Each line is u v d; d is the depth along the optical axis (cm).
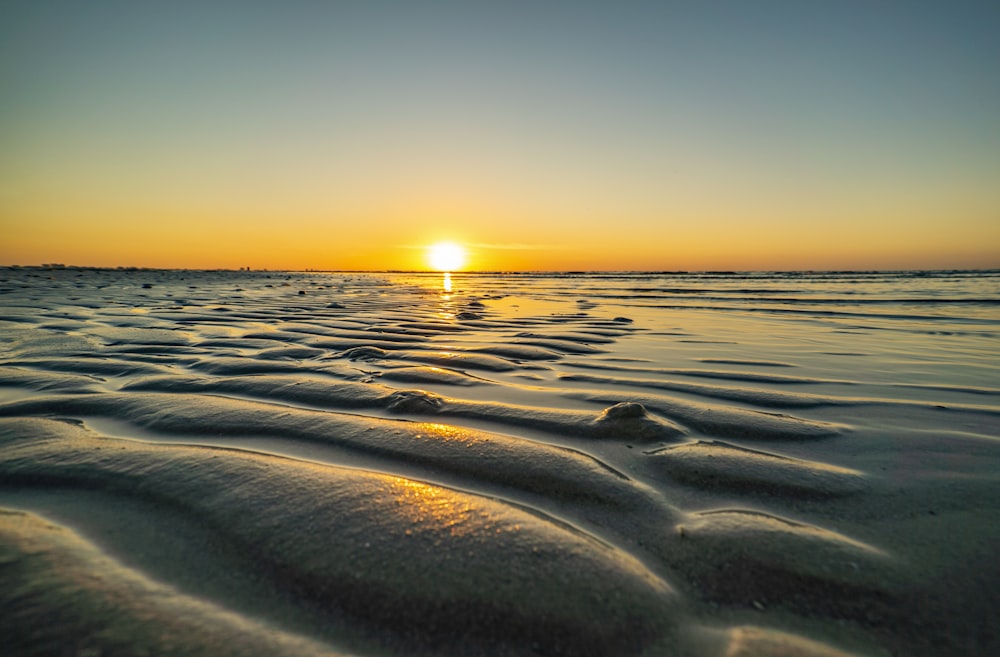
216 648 98
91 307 935
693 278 4850
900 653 108
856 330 720
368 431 230
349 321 748
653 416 258
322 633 106
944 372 411
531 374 388
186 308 948
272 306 1042
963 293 1805
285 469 182
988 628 113
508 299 1518
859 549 142
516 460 199
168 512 150
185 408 257
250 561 127
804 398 317
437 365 413
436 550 133
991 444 229
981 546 144
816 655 106
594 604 117
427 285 2956
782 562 135
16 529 135
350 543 135
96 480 171
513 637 108
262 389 305
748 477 189
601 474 189
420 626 109
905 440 235
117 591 112
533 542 138
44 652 92
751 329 726
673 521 157
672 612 117
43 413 251
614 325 761
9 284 1844
